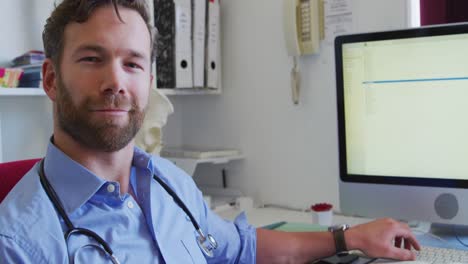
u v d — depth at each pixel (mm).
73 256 698
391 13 1362
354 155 1181
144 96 800
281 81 1581
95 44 741
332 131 1479
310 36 1458
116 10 763
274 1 1576
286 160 1593
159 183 927
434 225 1191
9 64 1359
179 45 1547
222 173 1761
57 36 766
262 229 1072
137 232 808
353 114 1176
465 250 986
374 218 1268
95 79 742
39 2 1424
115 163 818
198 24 1595
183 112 1836
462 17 1347
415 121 1111
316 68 1501
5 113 1368
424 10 1379
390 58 1129
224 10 1706
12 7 1364
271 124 1619
